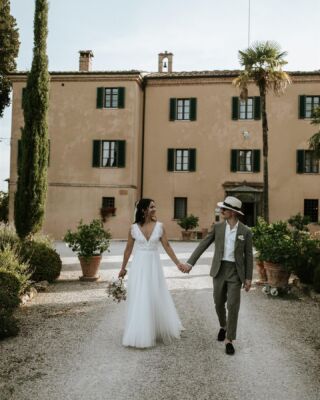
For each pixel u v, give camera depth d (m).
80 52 27.81
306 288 9.32
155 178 26.22
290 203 24.94
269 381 4.44
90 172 25.53
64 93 25.88
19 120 25.84
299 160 24.88
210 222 25.59
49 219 25.69
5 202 29.20
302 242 10.04
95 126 25.59
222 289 5.49
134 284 5.53
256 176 25.30
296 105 25.09
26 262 9.36
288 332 6.25
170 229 25.92
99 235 10.42
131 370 4.70
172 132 26.14
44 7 11.97
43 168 11.64
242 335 6.04
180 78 25.91
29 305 7.84
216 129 25.73
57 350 5.34
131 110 25.27
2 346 5.49
